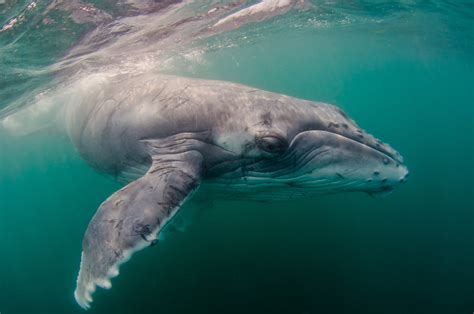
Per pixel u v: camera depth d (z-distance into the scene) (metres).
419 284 9.95
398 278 10.21
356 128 5.22
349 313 8.67
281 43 24.55
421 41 28.56
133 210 4.21
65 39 9.00
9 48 8.49
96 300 10.58
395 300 9.22
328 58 38.16
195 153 5.11
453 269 10.83
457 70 47.97
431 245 12.17
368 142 5.01
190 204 6.96
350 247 11.72
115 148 6.31
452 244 12.44
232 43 18.48
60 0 7.10
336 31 22.61
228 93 5.40
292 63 38.62
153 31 10.73
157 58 14.49
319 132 4.93
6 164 40.62
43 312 12.66
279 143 4.68
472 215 15.22
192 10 10.09
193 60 18.89
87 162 8.22
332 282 9.83
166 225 4.28
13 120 16.94
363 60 42.78
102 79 8.83
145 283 10.88
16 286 15.07
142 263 11.87
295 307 8.81
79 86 10.70
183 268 11.14
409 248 11.90
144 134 5.63
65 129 10.67
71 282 14.52
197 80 6.16
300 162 4.94
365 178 4.90
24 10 6.94
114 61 12.29
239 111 5.11
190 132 5.23
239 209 14.55
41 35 8.32
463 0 14.58
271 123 4.88
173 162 5.05
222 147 5.09
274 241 11.99
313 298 9.14
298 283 9.73
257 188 5.51
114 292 10.69
